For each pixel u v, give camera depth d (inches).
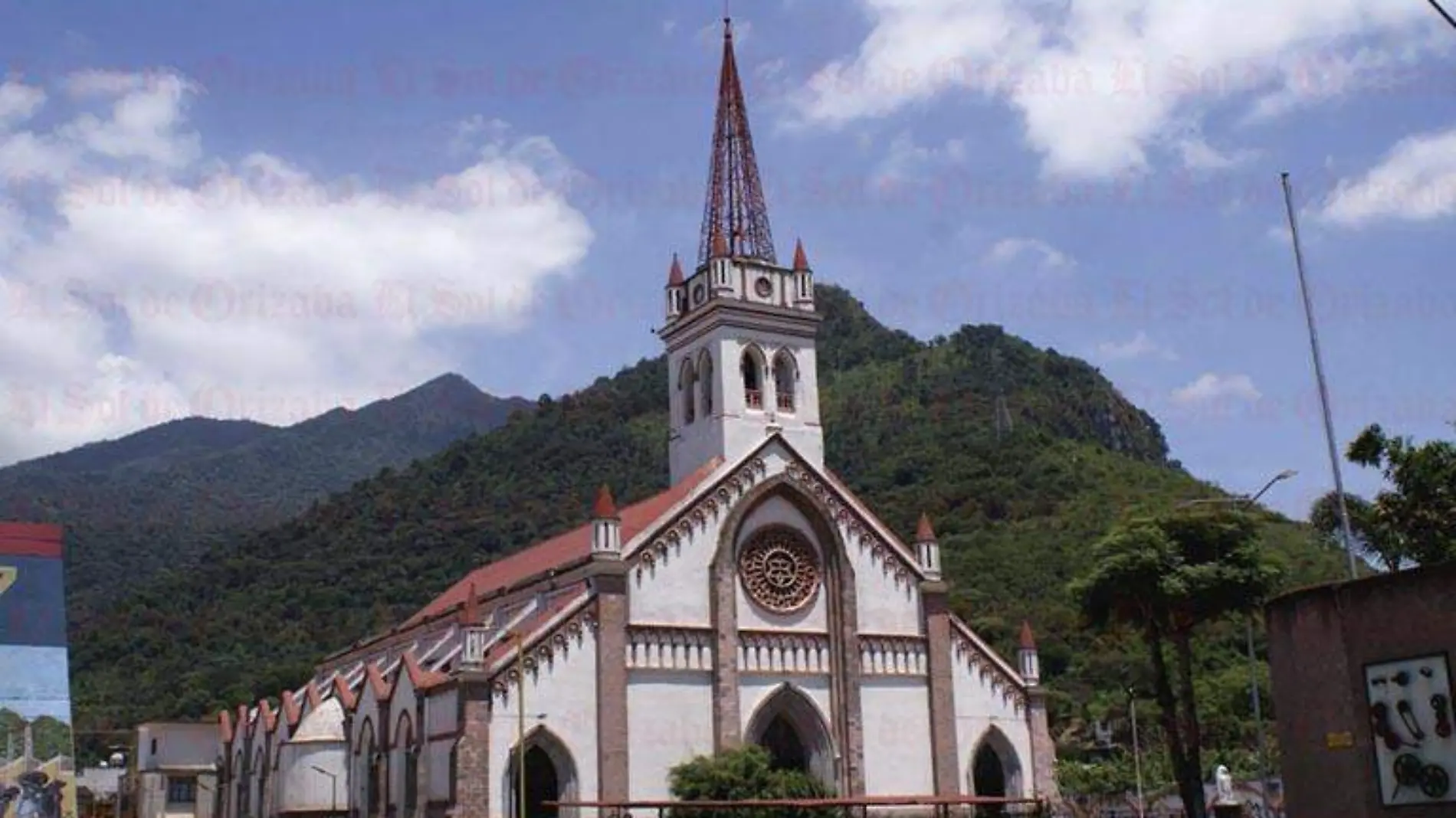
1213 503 3518.7
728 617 3221.0
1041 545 7623.0
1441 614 1601.9
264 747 4315.9
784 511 3403.1
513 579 3858.3
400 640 4468.5
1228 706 5595.5
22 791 4050.2
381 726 3400.6
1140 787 4473.4
